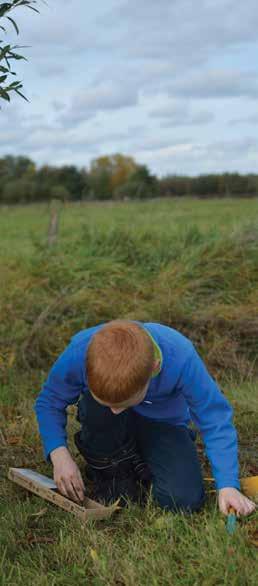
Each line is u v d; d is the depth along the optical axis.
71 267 6.12
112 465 2.77
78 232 7.67
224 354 4.93
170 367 2.55
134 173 36.66
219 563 2.26
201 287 5.82
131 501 2.77
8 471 3.10
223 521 2.51
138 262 6.38
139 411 2.81
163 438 2.77
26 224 16.12
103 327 2.33
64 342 5.18
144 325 2.65
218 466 2.53
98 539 2.45
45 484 2.79
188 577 2.22
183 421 2.87
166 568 2.27
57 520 2.64
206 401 2.57
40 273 6.07
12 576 2.29
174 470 2.67
